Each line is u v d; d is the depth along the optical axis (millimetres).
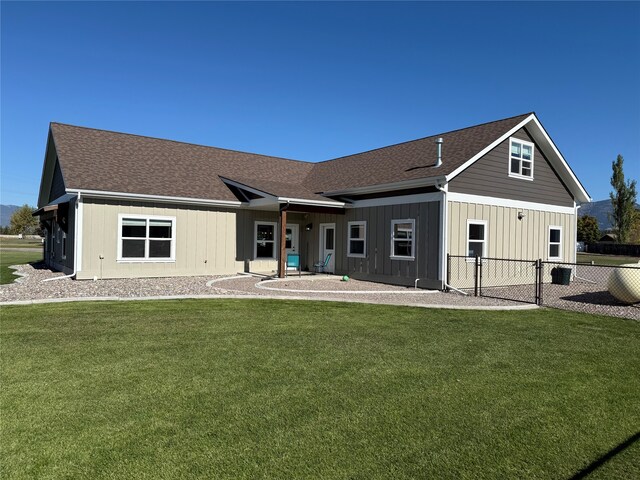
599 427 3904
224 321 8047
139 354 5852
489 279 14805
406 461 3250
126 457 3221
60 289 11859
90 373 5059
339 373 5219
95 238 14453
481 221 14516
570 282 16938
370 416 4027
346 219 17109
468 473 3104
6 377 4887
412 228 14422
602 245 49969
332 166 21391
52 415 3922
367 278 16016
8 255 29906
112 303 9773
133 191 14812
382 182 15008
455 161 14133
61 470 3033
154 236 15586
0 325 7449
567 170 17000
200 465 3129
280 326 7727
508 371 5449
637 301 11070
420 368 5480
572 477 3084
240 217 17625
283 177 21094
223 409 4117
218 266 17000
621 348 6695
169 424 3785
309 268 19000
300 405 4246
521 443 3576
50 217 18703
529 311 10000
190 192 16250
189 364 5453
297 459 3240
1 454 3240
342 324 8008
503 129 15219
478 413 4152
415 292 12812
